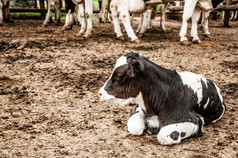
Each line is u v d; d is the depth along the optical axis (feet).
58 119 11.14
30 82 15.85
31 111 11.94
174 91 8.64
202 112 9.76
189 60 21.02
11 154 8.41
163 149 8.59
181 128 8.45
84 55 22.08
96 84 15.62
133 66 8.05
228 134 9.71
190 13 26.61
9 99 13.32
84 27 31.65
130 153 8.43
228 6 46.16
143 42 28.02
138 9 26.66
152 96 8.57
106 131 10.04
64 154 8.43
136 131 9.37
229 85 15.56
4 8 45.75
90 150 8.66
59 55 22.00
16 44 25.84
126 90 8.38
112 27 42.09
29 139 9.43
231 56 22.68
